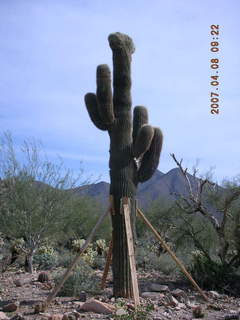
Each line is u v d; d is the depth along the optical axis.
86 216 25.08
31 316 8.37
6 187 16.59
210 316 8.75
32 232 16.05
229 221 13.46
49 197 16.52
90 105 10.44
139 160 10.31
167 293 10.91
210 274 12.09
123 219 9.88
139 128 10.60
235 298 11.02
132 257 9.54
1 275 14.73
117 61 10.22
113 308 8.62
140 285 12.20
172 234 17.05
